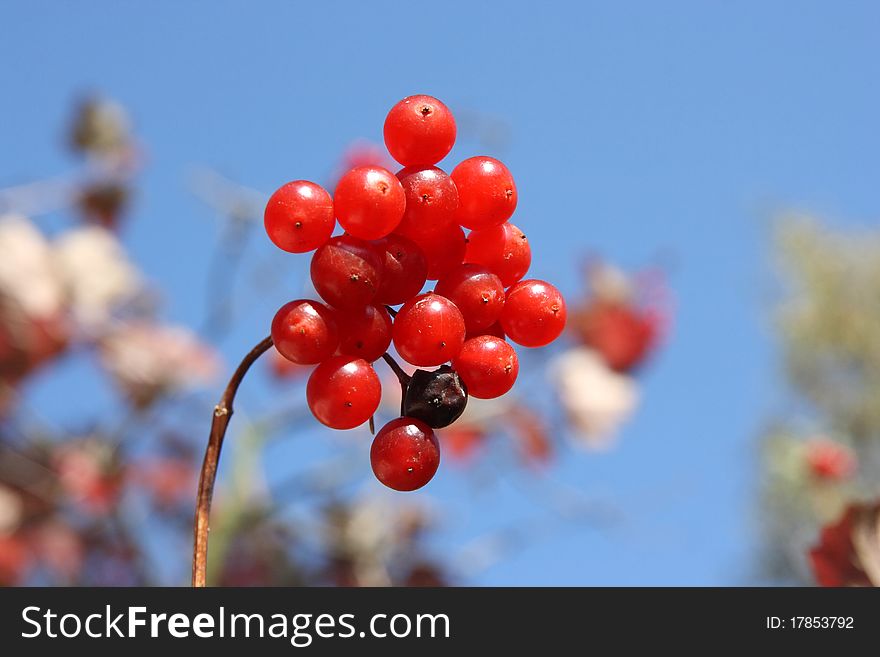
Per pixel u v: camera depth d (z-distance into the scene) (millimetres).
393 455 302
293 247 301
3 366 640
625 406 700
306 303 300
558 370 703
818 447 733
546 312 309
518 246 312
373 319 302
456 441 694
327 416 302
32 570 620
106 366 658
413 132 304
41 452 631
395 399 665
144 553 640
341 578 634
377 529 642
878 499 371
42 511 627
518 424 697
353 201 297
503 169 307
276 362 681
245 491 570
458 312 302
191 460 687
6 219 650
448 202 304
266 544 633
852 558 372
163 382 657
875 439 2016
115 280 664
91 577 628
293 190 300
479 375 305
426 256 308
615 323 710
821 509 735
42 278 648
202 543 293
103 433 656
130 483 655
